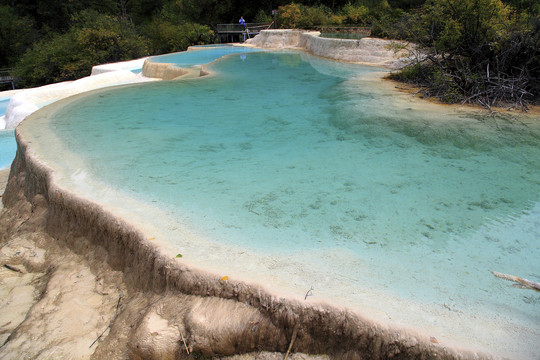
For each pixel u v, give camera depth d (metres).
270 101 8.36
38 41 36.22
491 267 3.04
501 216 3.80
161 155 5.40
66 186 4.39
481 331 2.33
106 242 3.80
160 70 14.86
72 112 7.43
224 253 3.17
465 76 7.66
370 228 3.60
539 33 7.53
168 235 3.43
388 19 15.91
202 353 2.64
